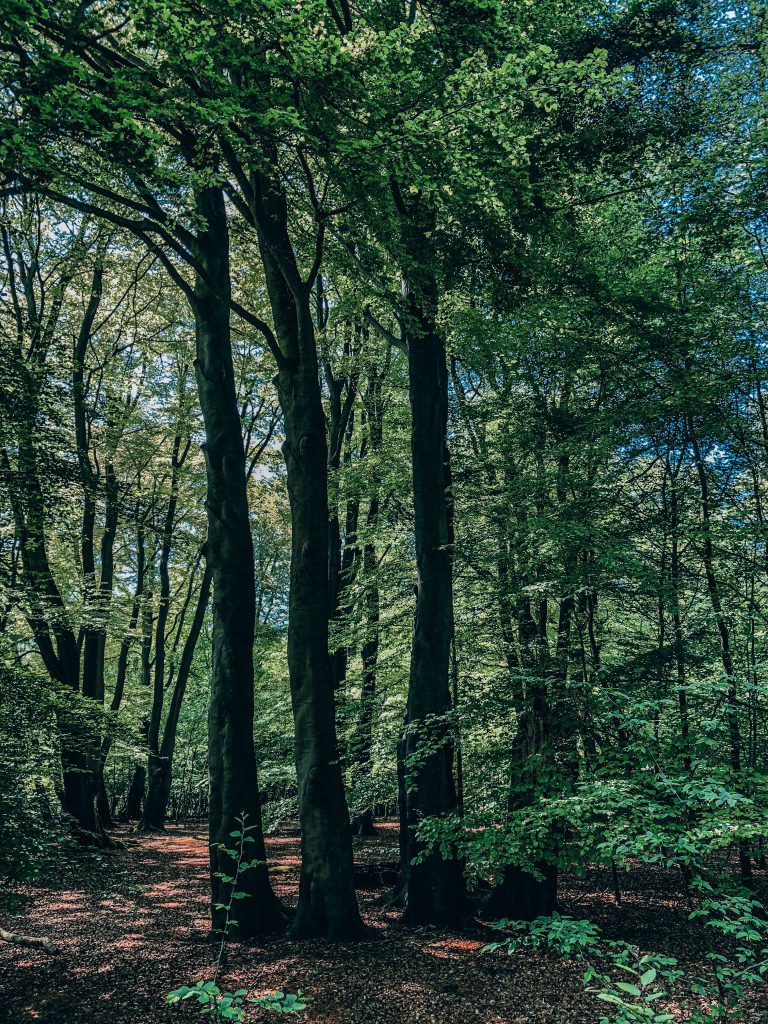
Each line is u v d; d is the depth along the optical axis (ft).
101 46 23.16
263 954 27.94
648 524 33.55
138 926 34.40
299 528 32.50
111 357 63.93
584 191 35.45
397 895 36.73
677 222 34.45
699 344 32.68
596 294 32.24
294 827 85.46
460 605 43.14
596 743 26.94
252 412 78.95
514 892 33.37
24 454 36.45
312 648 31.63
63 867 26.50
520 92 23.27
